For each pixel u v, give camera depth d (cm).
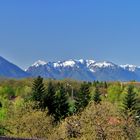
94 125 8231
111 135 8150
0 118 13538
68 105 15300
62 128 8825
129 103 13650
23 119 11062
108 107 8612
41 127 10888
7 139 7425
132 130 8225
